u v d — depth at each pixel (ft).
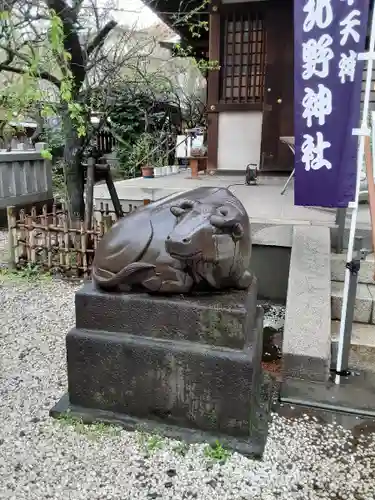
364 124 7.46
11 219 14.44
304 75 7.48
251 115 24.98
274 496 5.60
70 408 7.11
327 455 6.37
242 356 6.22
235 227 6.04
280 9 22.57
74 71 14.55
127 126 31.14
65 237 13.94
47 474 5.89
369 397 7.78
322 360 8.29
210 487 5.73
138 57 19.49
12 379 8.21
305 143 7.73
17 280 13.89
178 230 5.77
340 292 10.30
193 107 38.78
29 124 34.55
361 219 13.16
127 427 6.79
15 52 12.02
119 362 6.73
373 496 5.62
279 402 7.70
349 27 7.06
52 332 10.32
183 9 24.26
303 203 8.00
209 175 25.48
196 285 6.66
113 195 14.92
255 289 7.35
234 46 24.26
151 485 5.74
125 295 6.71
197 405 6.53
